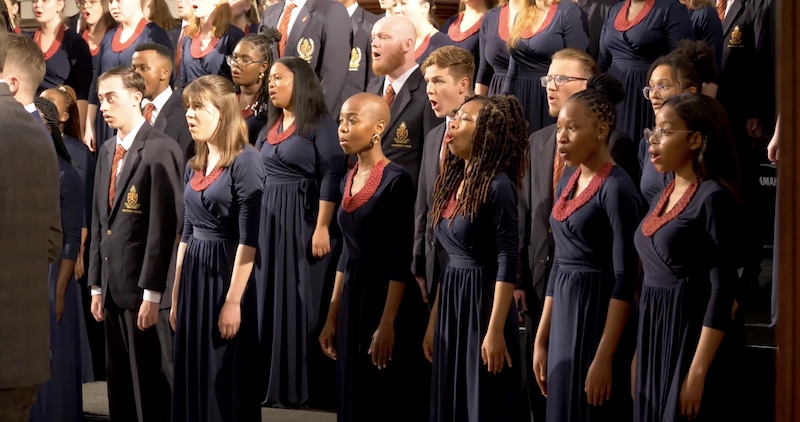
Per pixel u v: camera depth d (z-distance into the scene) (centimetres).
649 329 502
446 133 583
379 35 737
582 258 537
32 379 449
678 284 491
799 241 267
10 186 439
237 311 640
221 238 654
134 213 703
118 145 718
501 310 552
